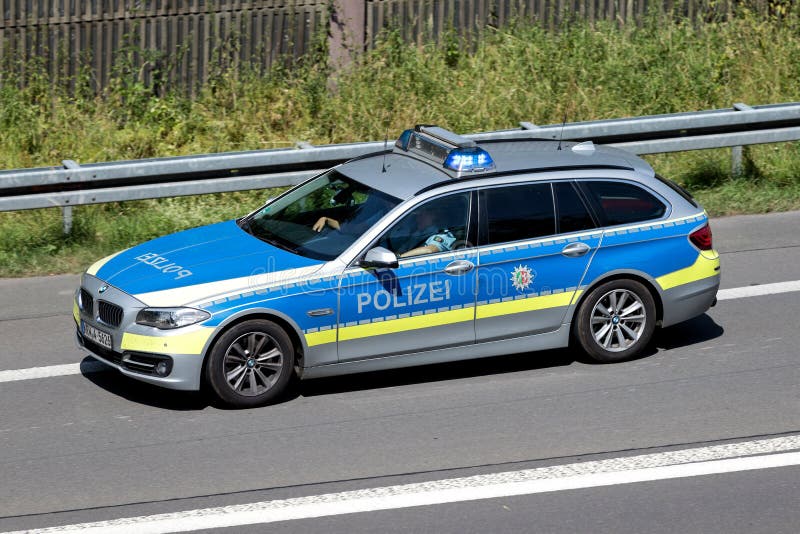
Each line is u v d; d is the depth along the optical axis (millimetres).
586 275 19797
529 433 17422
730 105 35875
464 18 37000
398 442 17078
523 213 19516
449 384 19484
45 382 19438
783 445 16938
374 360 18828
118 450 16766
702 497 15359
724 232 28203
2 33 32594
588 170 20109
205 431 17422
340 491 15477
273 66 34500
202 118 33094
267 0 34531
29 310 23031
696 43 37594
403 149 21203
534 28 36906
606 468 16203
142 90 33281
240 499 15242
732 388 19172
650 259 20172
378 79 34438
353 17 35312
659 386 19281
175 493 15414
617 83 35531
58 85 33312
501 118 33906
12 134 31141
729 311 23078
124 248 26344
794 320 22500
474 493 15430
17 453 16656
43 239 26438
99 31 33312
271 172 27719
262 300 17906
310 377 18594
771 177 31484
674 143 30125
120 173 26141
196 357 17609
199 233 20375
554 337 19891
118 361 18188
